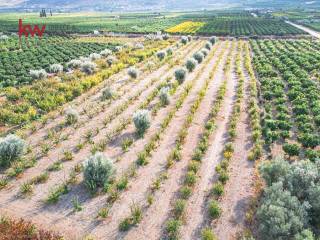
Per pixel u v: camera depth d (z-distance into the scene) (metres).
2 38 90.44
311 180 17.83
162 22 163.25
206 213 18.05
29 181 20.81
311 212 16.67
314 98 36.31
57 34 110.12
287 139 27.53
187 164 23.09
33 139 26.94
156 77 46.31
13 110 32.44
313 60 55.78
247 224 17.14
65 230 16.80
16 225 16.23
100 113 32.69
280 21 152.25
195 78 46.28
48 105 32.97
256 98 38.06
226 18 182.25
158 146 25.80
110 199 19.12
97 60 56.12
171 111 32.62
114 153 24.59
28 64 55.31
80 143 25.83
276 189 17.44
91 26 140.75
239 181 21.02
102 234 16.56
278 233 14.91
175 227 16.58
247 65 54.16
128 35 106.25
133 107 34.41
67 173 21.83
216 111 32.75
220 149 25.33
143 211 18.22
